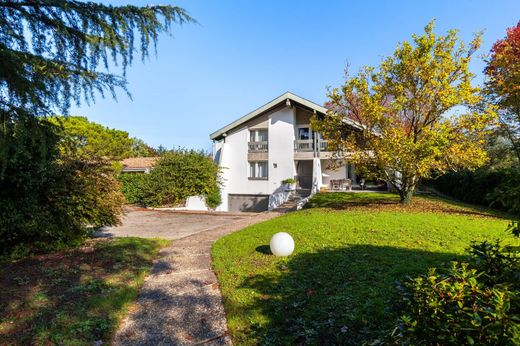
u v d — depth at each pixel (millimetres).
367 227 8906
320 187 21844
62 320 4406
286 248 6992
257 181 23375
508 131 14805
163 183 21828
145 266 7207
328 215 11414
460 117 11641
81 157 8750
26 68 3336
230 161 24203
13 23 3471
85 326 4273
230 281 5945
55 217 8055
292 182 21984
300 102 21281
